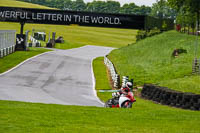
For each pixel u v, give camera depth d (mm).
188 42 117438
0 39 92875
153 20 141875
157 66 89938
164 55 107188
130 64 100812
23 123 20578
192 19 163250
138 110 28453
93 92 53500
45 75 69250
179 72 77500
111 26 109188
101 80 67875
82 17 109875
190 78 63531
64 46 178000
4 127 19188
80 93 51219
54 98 44125
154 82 69250
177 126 21312
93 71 82500
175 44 119562
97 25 109562
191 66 82375
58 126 20297
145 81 70562
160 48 122062
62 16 110562
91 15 109312
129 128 20406
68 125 20719
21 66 80062
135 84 67062
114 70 70000
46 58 103312
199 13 159375
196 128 20797
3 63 82688
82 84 61344
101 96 49656
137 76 76562
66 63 95875
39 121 21469
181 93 41094
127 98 31188
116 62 111812
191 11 158625
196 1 156125
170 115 26156
